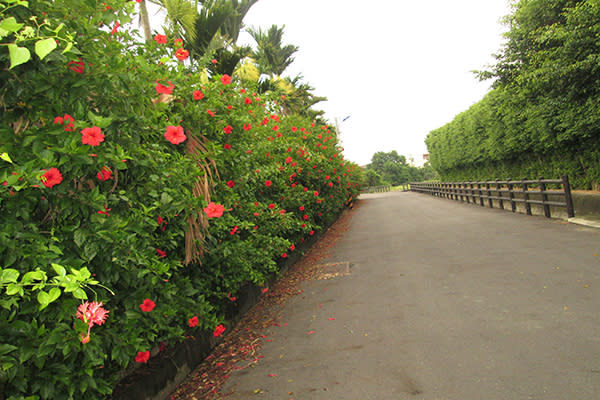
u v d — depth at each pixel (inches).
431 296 211.9
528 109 446.9
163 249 146.6
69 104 94.0
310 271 333.7
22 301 83.4
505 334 151.3
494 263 260.7
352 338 172.1
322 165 465.4
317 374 143.8
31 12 88.0
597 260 230.5
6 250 81.6
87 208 95.5
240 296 237.1
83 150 88.3
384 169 4227.4
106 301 100.7
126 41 131.6
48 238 88.7
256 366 161.0
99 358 97.5
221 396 140.3
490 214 538.0
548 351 133.1
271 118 315.9
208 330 187.9
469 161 895.7
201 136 171.5
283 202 315.3
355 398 123.0
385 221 629.9
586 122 365.4
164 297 131.6
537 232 350.0
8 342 79.6
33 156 87.3
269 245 236.8
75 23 95.7
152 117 132.1
